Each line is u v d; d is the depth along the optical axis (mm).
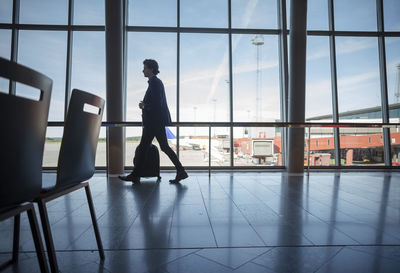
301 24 4312
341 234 1532
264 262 1170
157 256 1232
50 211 2025
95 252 1278
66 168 996
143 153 3283
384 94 5016
